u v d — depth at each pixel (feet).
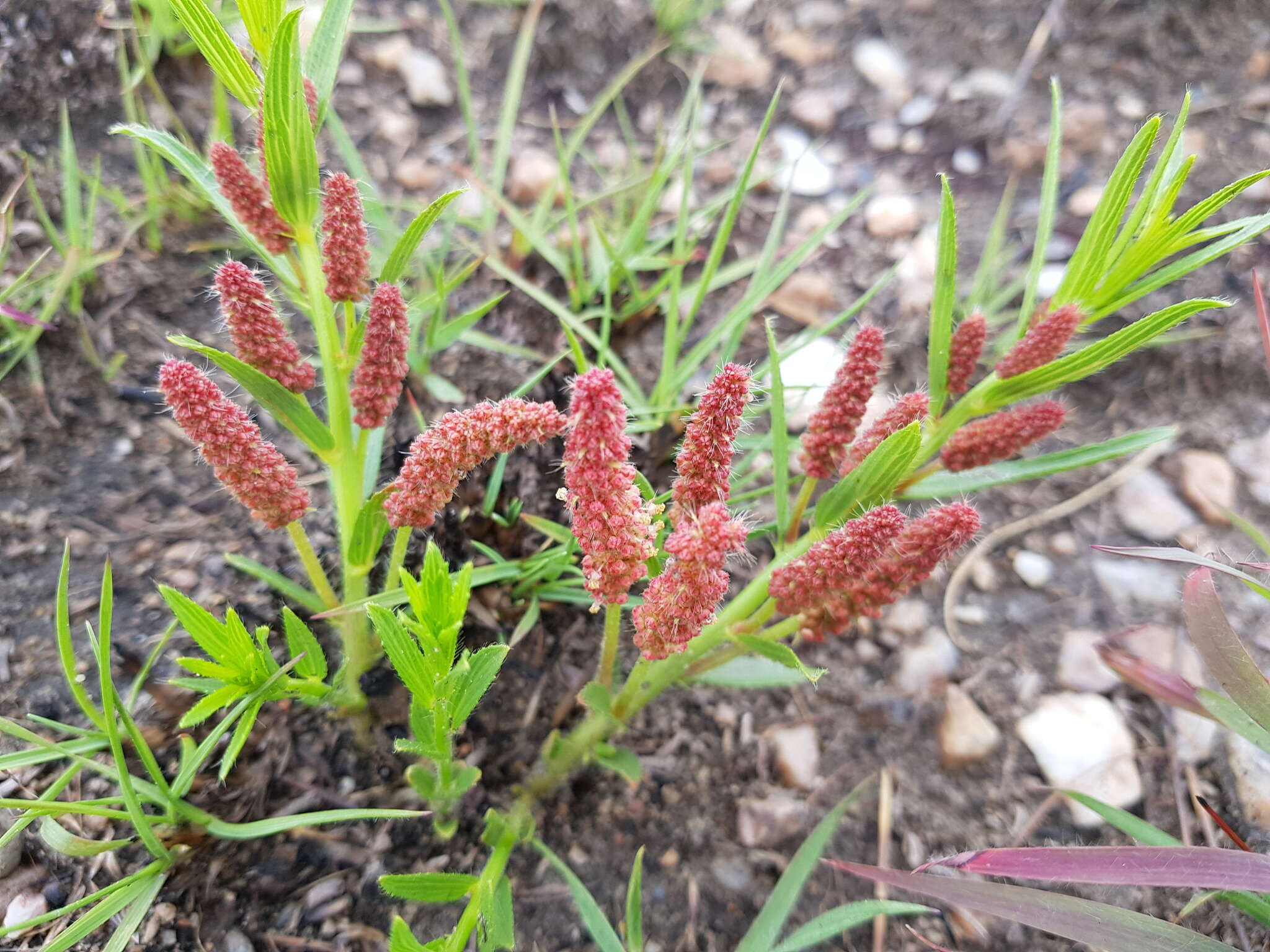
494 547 0.71
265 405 0.48
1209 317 0.86
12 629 0.61
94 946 0.52
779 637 0.51
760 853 0.61
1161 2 1.11
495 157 0.86
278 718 0.60
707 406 0.42
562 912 0.58
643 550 0.41
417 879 0.44
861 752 0.65
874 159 1.02
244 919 0.55
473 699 0.44
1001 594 0.74
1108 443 0.55
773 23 1.14
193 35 0.45
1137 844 0.56
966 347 0.53
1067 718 0.66
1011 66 1.09
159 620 0.62
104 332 0.75
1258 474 0.79
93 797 0.55
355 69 0.99
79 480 0.68
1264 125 1.00
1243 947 0.55
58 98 0.83
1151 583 0.74
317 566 0.54
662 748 0.65
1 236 0.73
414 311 0.69
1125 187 0.48
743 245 0.93
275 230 0.48
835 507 0.48
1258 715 0.47
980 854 0.43
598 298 0.85
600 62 1.07
